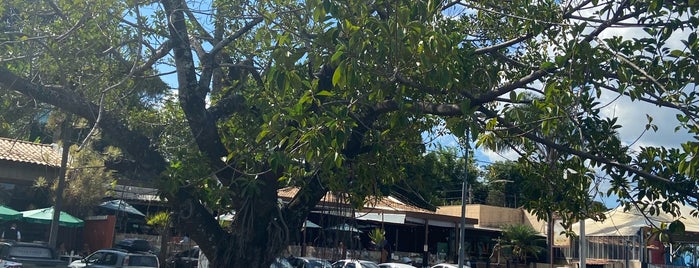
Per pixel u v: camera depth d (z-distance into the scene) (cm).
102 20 852
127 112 955
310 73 739
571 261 3756
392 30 629
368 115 744
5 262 1599
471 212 4269
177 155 716
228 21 895
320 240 793
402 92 691
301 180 722
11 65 859
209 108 753
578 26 677
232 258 718
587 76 675
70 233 2752
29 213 2275
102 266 1878
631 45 718
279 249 729
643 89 663
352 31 627
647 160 751
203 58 780
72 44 861
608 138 766
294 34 689
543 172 870
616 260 3350
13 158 1905
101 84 891
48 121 1087
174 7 776
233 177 704
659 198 798
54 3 873
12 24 873
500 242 3925
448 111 690
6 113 876
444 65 638
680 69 690
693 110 640
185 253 1309
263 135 634
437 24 797
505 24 931
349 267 2016
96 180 2112
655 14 702
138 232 2711
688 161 592
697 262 3092
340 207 791
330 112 596
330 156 585
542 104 673
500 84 857
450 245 4194
